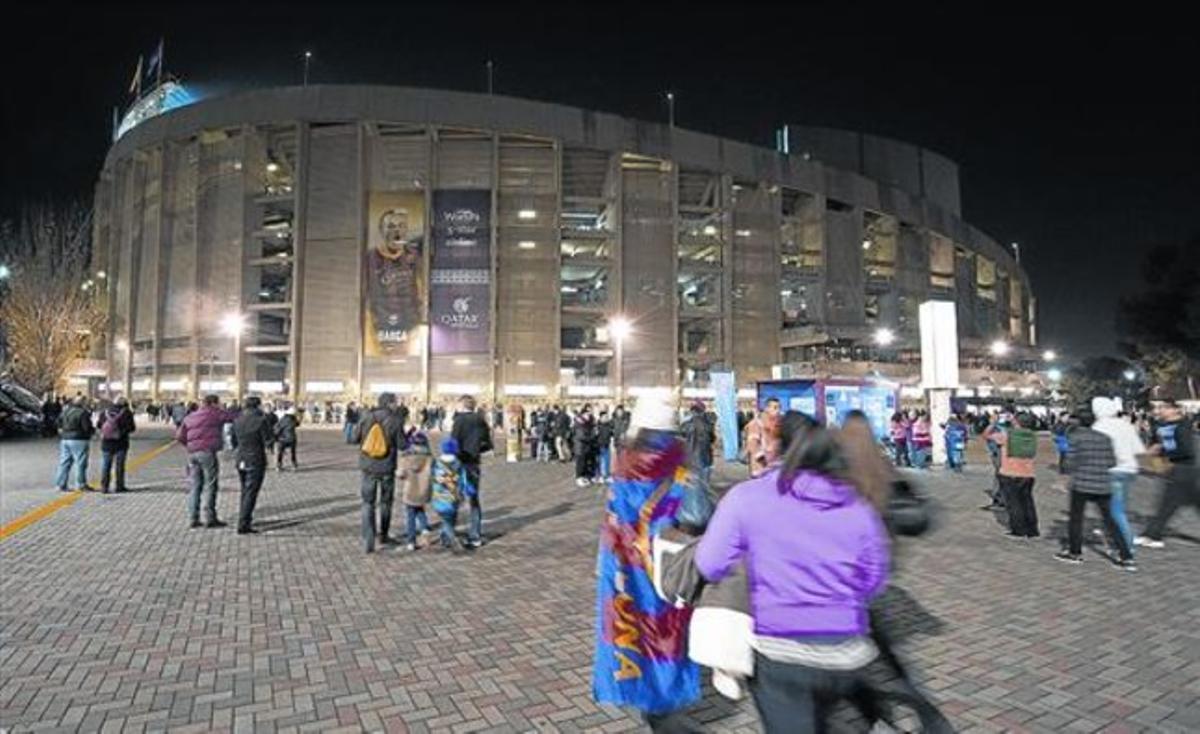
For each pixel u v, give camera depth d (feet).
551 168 238.07
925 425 64.23
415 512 26.58
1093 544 27.91
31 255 156.46
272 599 19.86
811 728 6.72
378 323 219.00
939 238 299.17
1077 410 25.72
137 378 242.78
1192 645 16.17
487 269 224.33
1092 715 12.57
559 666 14.98
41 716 12.44
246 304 223.92
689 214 255.91
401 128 233.55
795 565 6.89
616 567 10.62
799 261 269.85
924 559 25.11
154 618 18.04
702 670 14.32
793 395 63.05
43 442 87.92
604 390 225.35
